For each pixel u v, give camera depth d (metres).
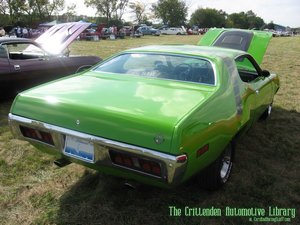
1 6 43.78
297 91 8.12
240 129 3.42
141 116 2.43
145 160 2.38
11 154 4.07
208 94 2.94
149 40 33.09
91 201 3.09
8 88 6.02
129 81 3.29
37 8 47.81
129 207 3.02
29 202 3.07
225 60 3.56
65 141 2.76
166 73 3.39
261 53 7.24
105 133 2.50
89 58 7.63
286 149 4.51
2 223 2.78
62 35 8.14
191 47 4.06
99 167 2.67
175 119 2.40
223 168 3.37
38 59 6.46
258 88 4.23
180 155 2.31
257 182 3.59
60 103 2.75
